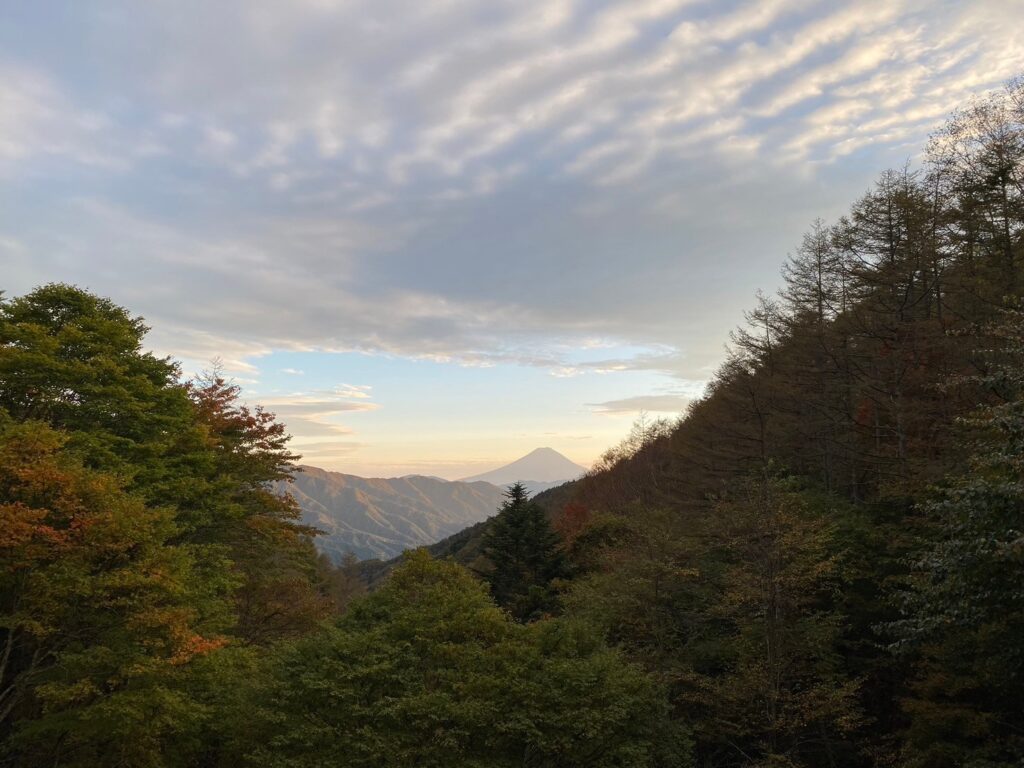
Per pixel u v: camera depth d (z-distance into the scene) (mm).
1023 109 23359
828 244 36094
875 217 30531
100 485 13992
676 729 15383
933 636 13727
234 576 21141
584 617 20578
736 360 38969
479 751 13641
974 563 10602
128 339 21812
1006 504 10266
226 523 23484
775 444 33844
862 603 18984
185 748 16266
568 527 49938
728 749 19719
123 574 13539
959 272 26125
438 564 17672
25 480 13250
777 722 16141
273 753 13367
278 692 14055
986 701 14734
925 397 26078
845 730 17234
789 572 17219
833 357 29750
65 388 19625
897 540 18516
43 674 14445
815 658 18203
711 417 41188
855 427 29484
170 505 18562
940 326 24312
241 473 25250
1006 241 24828
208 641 15227
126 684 13844
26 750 15609
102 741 15297
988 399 20312
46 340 19094
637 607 20234
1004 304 19875
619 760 13945
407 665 14773
